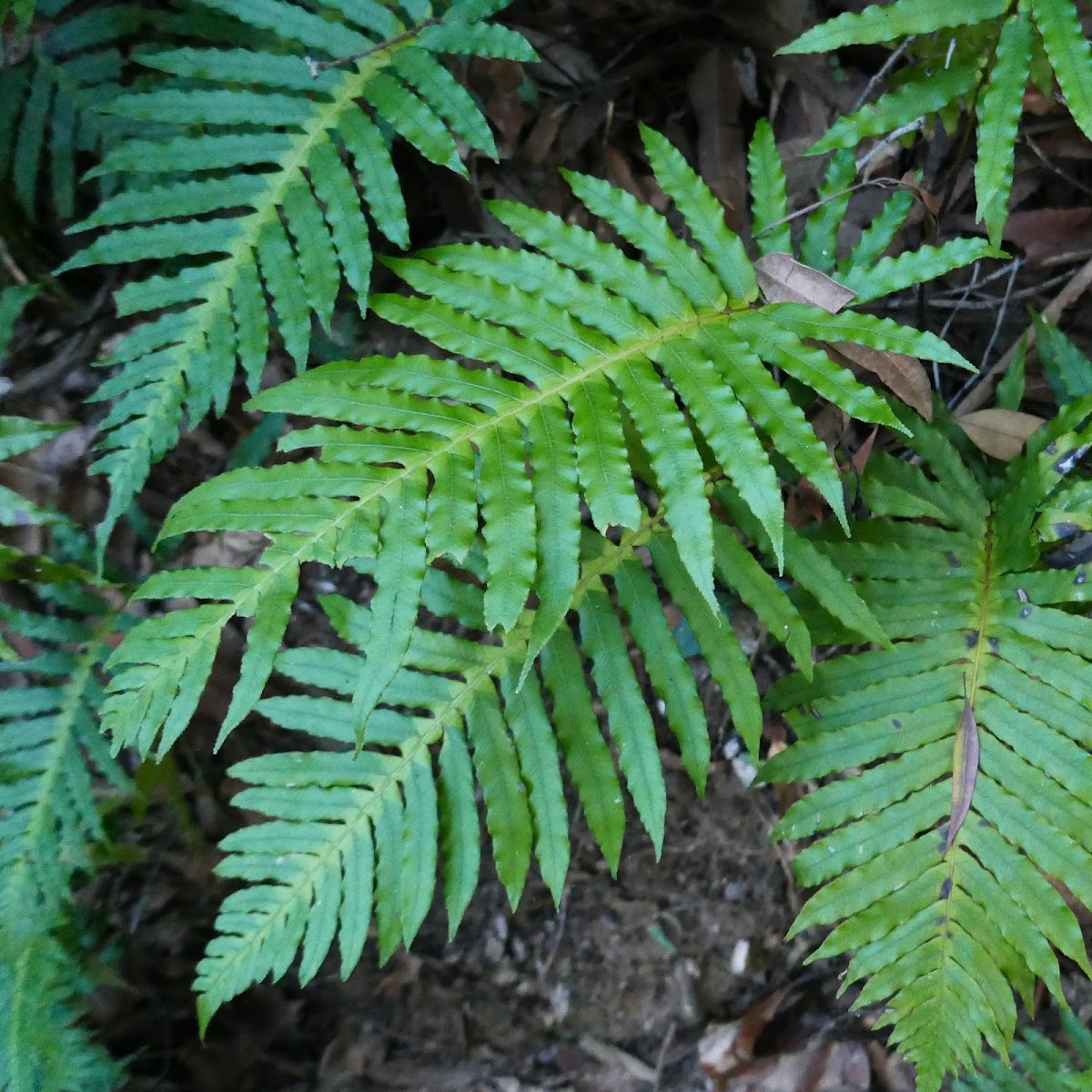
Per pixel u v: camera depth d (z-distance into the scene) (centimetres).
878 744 155
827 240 158
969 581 158
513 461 145
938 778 155
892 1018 154
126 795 172
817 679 157
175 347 155
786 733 176
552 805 153
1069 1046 171
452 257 152
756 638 173
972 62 154
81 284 180
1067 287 171
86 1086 163
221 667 178
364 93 157
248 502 143
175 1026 176
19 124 171
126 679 143
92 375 180
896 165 174
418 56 157
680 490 145
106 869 175
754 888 178
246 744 180
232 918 152
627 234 153
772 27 174
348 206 156
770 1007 175
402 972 178
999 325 173
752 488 146
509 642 155
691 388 148
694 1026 176
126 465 154
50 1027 161
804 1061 174
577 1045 177
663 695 153
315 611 181
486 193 179
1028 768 153
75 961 166
